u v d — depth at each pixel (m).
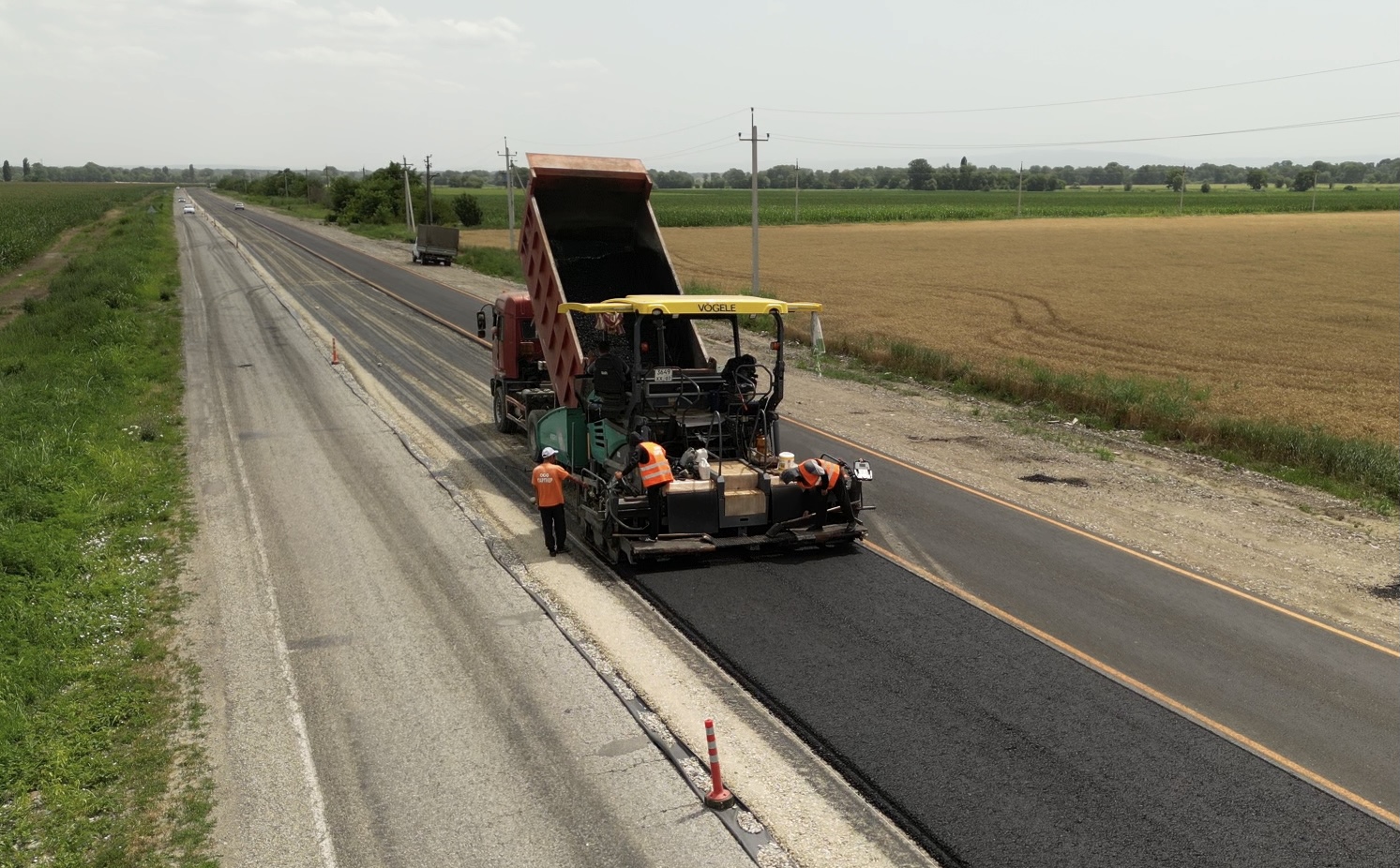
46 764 8.45
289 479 16.67
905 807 7.62
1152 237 89.69
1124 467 17.97
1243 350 32.44
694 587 12.10
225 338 31.23
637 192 16.83
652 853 7.13
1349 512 15.45
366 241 76.38
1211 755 8.39
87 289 39.06
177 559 13.16
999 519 14.77
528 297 19.11
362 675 9.87
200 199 168.50
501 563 12.90
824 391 24.66
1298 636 10.79
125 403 22.08
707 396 13.56
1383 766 8.26
